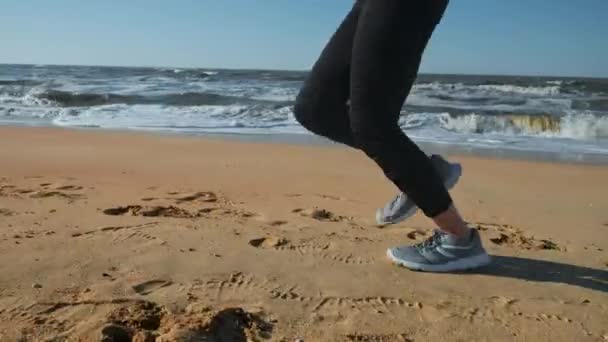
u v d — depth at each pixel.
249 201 3.81
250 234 2.82
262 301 1.96
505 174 5.80
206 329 1.66
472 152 8.02
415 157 2.16
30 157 6.00
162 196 3.85
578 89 25.73
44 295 1.90
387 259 2.50
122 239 2.61
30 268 2.16
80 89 20.55
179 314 1.78
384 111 2.08
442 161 2.41
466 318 1.92
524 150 8.27
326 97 2.28
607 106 16.72
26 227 2.77
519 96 21.38
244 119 11.75
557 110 14.97
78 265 2.22
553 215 3.78
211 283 2.10
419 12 2.03
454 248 2.38
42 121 11.29
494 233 3.16
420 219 3.35
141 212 3.25
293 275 2.24
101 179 4.57
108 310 1.79
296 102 2.38
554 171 6.08
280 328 1.76
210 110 12.97
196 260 2.35
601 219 3.68
